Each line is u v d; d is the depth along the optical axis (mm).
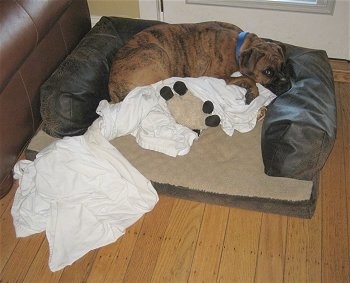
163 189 1766
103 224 1649
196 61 2074
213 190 1719
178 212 1742
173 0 2445
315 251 1614
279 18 2367
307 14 2303
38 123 1957
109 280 1559
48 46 1905
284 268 1570
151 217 1728
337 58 2422
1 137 1668
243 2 2367
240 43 2012
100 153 1714
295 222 1703
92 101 1902
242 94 1939
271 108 1805
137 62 1937
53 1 1739
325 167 1898
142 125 1845
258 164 1794
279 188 1695
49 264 1586
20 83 1728
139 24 2219
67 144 1716
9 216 1763
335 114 1759
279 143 1652
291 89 1852
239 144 1876
